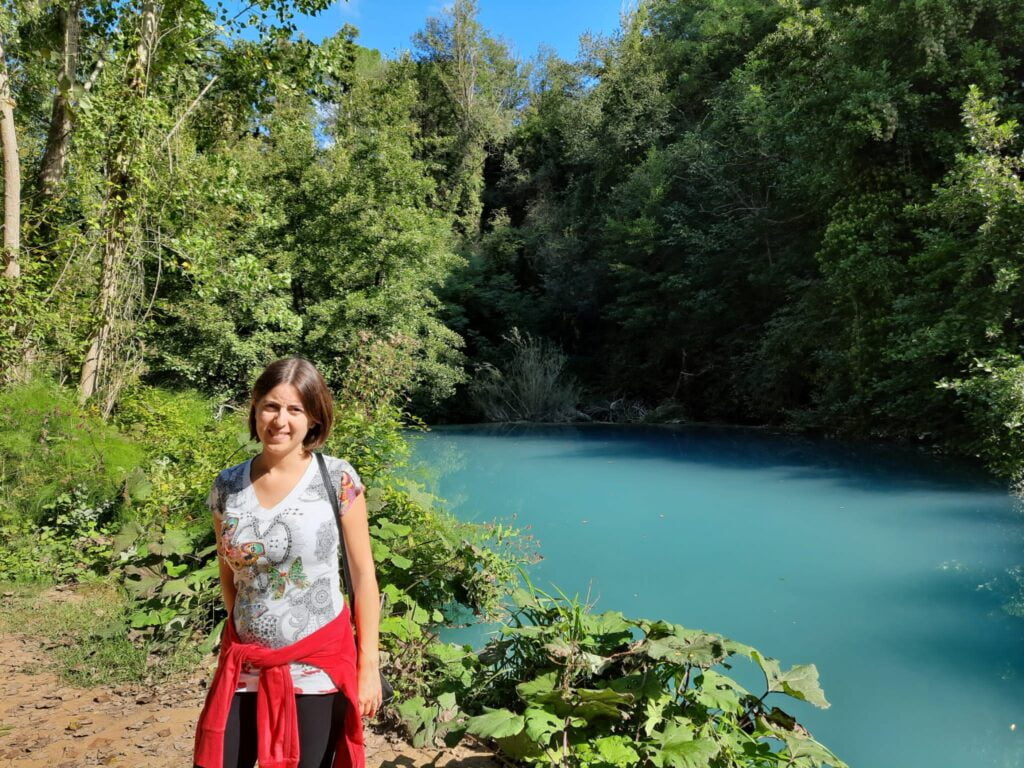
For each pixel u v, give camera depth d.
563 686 2.61
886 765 2.92
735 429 15.82
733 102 19.72
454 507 8.08
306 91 10.74
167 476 5.78
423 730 2.69
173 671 3.34
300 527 1.65
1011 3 11.26
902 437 12.33
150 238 8.66
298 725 1.61
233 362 13.46
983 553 5.84
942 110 12.34
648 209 20.72
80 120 7.36
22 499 5.33
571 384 21.62
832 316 14.02
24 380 6.71
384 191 16.98
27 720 2.88
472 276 24.98
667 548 6.25
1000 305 9.25
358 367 6.54
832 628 4.39
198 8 8.65
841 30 12.88
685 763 2.15
